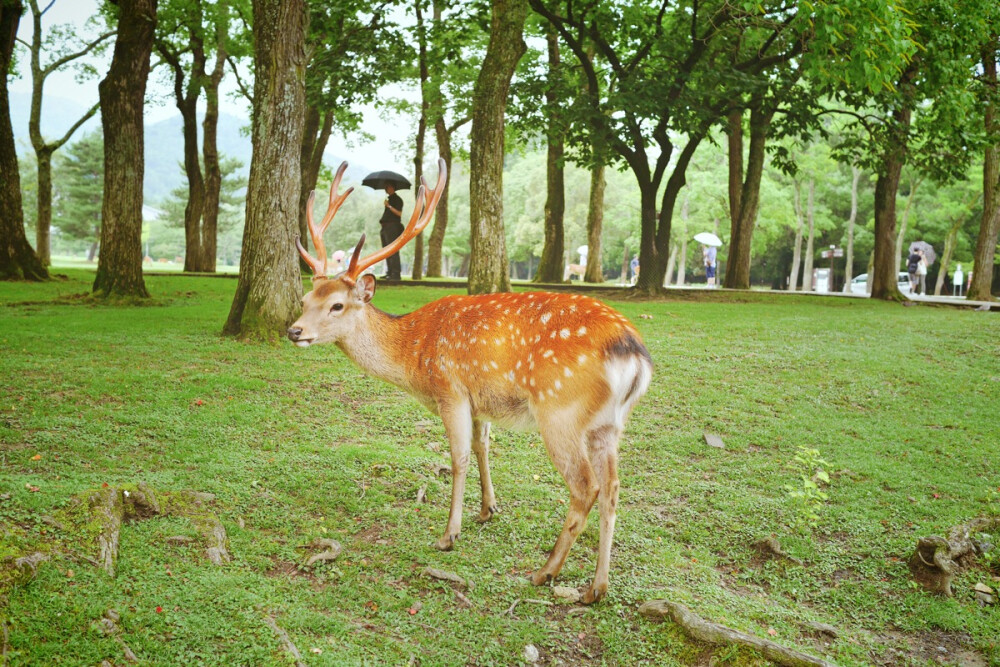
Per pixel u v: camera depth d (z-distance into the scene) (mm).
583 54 18891
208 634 3250
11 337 9109
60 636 3000
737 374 9398
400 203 21984
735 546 5070
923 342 11484
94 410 6406
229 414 6719
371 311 4812
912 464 6652
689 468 6449
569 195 64500
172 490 4781
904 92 17125
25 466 5090
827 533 5297
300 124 9906
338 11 17547
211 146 27641
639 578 4438
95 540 3756
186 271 27031
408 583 4207
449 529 4633
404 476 5746
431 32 20234
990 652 3922
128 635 3119
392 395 7887
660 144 19031
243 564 4117
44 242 27125
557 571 4273
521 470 6168
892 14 10898
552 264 24688
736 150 23641
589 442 4211
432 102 25078
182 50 26953
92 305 12797
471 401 4625
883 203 19391
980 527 5172
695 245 56188
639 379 4184
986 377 9570
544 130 20406
